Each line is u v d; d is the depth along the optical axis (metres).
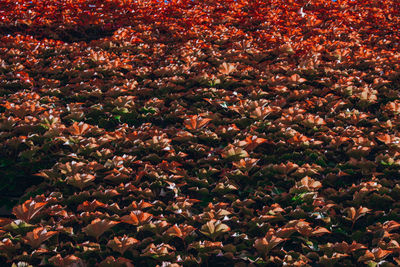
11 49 6.33
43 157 4.00
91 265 2.87
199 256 2.94
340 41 7.17
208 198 3.67
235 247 2.99
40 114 4.73
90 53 6.21
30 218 3.10
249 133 4.42
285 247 3.17
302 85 5.60
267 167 3.89
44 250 2.86
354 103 5.30
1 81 5.41
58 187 3.66
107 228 3.02
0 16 7.60
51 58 6.32
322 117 4.95
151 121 4.87
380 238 3.08
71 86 5.45
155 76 5.94
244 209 3.41
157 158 4.01
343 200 3.60
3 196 3.62
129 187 3.58
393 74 5.76
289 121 4.61
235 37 7.25
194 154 4.21
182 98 5.36
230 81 5.61
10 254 2.89
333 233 3.29
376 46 7.23
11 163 3.95
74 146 4.03
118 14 8.08
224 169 3.94
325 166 4.05
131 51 6.70
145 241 3.04
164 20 7.94
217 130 4.44
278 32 7.44
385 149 4.34
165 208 3.49
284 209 3.41
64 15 7.82
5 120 4.29
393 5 9.12
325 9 8.81
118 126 4.60
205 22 8.09
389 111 5.00
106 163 3.85
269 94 5.36
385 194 3.49
